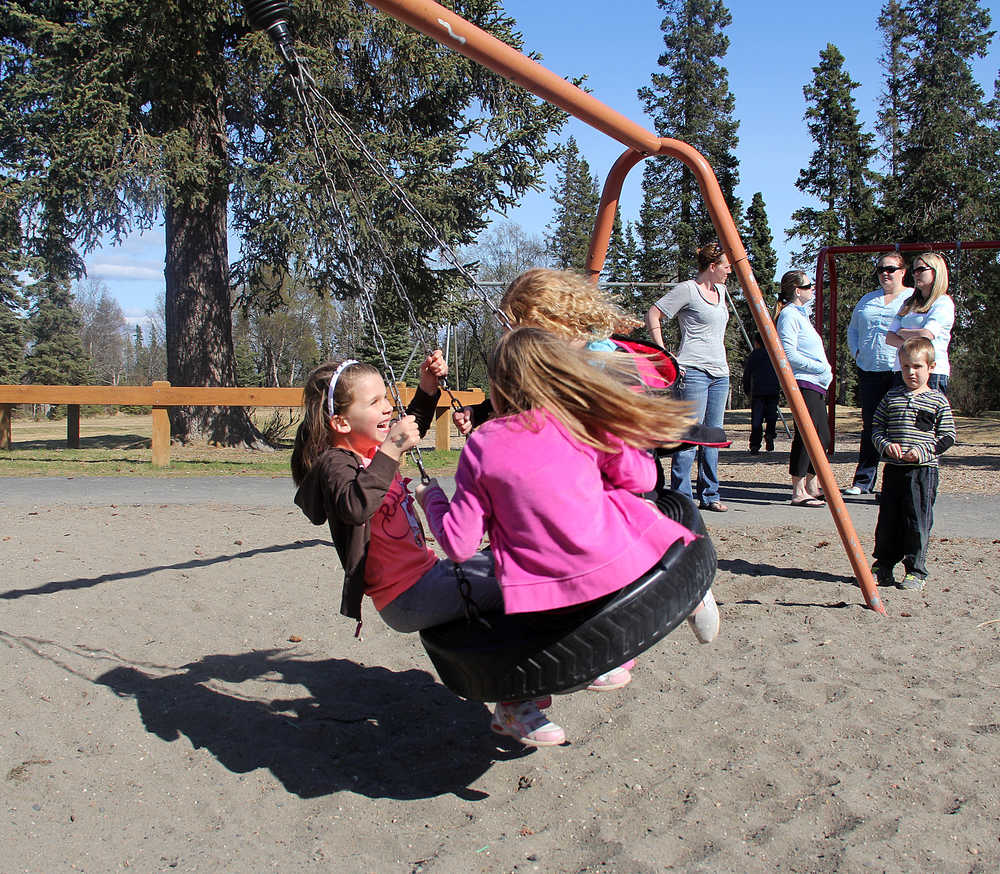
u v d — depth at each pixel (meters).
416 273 15.40
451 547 2.36
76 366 64.00
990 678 3.66
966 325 31.34
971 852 2.40
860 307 8.27
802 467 7.93
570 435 2.34
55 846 2.55
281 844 2.57
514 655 2.36
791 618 4.48
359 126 15.45
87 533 6.75
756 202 52.12
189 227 15.30
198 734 3.30
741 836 2.52
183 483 9.84
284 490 9.25
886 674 3.71
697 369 6.91
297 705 3.57
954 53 35.62
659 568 2.37
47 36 14.57
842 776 2.84
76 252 16.19
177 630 4.42
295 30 14.20
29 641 4.16
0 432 14.86
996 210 33.09
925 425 4.93
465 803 2.79
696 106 41.47
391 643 4.32
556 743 2.83
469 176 16.03
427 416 3.30
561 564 2.30
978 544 6.18
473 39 3.09
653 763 3.00
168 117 14.79
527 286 2.77
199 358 15.42
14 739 3.21
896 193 36.53
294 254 14.14
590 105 3.58
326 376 2.91
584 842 2.54
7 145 14.88
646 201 43.78
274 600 4.92
